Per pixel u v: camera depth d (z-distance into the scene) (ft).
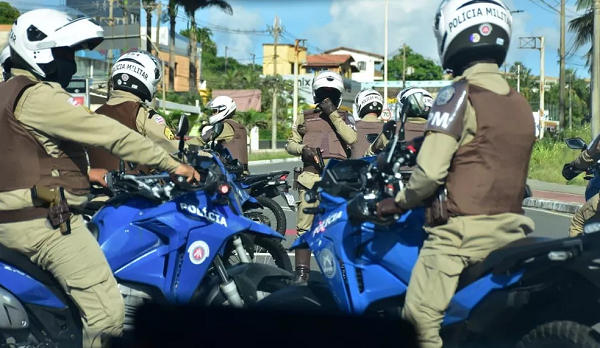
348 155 21.27
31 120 11.16
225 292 13.23
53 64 11.78
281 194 28.30
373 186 11.83
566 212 45.93
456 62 10.93
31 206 11.23
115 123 11.41
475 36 10.61
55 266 11.46
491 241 10.32
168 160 11.93
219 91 192.95
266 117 179.11
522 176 10.55
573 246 9.24
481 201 10.28
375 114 22.63
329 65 255.91
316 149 20.12
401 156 11.39
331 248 11.99
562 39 110.63
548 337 9.78
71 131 11.20
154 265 12.91
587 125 91.97
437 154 10.11
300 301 12.27
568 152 81.51
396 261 11.35
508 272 9.93
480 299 10.21
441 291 10.48
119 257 12.79
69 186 11.53
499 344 10.61
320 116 21.33
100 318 11.62
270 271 13.97
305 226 20.84
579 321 10.14
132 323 13.00
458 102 10.19
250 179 26.96
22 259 11.72
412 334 10.82
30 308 11.91
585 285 9.86
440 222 10.50
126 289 13.01
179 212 12.84
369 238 11.59
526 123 10.45
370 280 11.59
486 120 10.19
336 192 12.21
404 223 11.43
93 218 13.24
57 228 11.37
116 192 13.28
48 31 11.68
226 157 25.95
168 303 12.94
